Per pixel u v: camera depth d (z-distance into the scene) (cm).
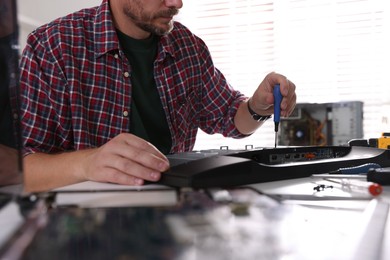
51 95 106
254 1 245
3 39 44
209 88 140
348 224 35
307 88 239
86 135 108
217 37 252
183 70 129
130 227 33
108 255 27
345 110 170
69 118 108
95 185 58
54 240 30
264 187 55
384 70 228
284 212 38
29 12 209
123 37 117
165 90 122
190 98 134
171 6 108
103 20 113
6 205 40
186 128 132
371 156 77
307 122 172
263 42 246
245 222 35
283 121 174
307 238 30
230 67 251
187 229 32
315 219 37
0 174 43
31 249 28
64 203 42
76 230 32
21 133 44
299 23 239
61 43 109
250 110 131
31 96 104
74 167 72
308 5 236
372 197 48
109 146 65
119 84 114
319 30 236
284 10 240
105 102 112
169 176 56
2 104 44
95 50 112
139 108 118
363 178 62
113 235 31
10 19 44
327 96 237
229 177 56
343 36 233
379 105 230
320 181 61
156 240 30
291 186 56
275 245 29
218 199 43
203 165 57
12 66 45
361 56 231
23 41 198
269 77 110
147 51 120
